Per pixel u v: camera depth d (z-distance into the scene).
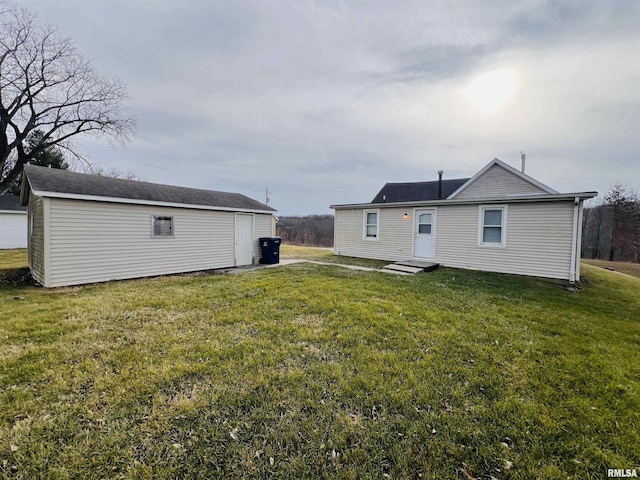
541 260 8.20
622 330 4.25
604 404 2.39
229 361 2.97
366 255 12.52
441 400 2.40
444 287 6.56
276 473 1.70
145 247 7.84
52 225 6.25
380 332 3.80
